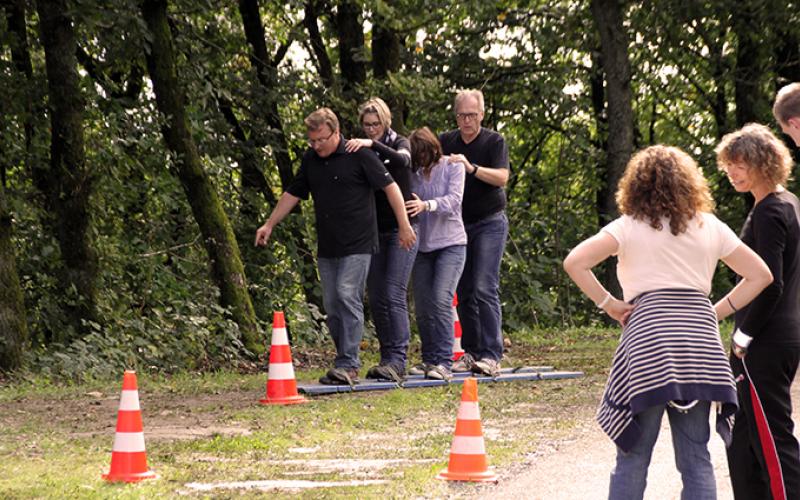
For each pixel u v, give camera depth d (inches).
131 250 933.2
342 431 472.1
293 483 363.3
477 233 636.7
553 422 495.2
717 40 1471.5
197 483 363.6
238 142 1131.3
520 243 1373.0
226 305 884.0
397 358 616.7
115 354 757.3
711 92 1697.8
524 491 355.6
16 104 866.8
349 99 1170.0
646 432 268.5
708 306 270.2
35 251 831.1
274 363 559.5
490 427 483.8
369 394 578.6
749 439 300.2
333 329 602.2
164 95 888.9
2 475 372.2
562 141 1550.2
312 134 574.6
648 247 270.8
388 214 603.5
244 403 558.3
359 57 1139.3
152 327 837.8
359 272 585.9
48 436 456.1
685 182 270.8
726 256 277.0
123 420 370.6
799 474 297.0
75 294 800.3
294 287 1131.3
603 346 935.0
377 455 415.5
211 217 888.9
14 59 964.0
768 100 1465.3
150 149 906.1
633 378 264.1
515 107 1503.4
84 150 831.1
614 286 1289.4
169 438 453.7
